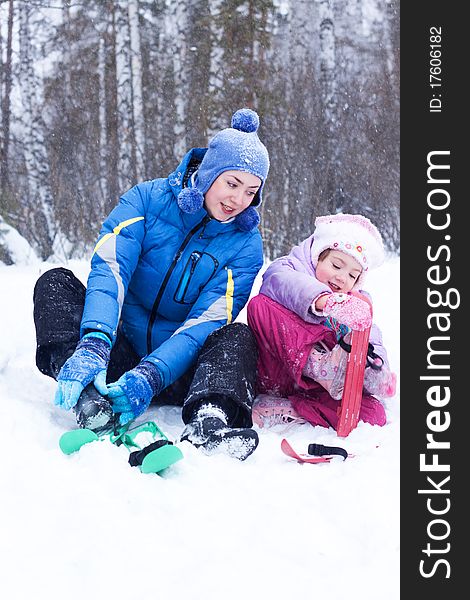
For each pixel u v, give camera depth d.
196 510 1.58
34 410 2.20
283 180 10.41
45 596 1.25
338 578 1.34
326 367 2.36
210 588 1.28
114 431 2.11
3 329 3.58
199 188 2.47
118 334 2.57
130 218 2.49
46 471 1.72
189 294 2.53
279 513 1.59
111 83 12.86
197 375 2.16
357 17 15.80
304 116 11.11
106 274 2.37
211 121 10.84
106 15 13.66
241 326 2.29
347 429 2.27
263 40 11.55
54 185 10.15
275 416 2.43
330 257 2.52
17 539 1.41
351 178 10.70
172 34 13.04
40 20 14.80
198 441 2.00
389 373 2.42
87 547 1.39
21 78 12.66
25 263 7.80
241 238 2.57
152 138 12.23
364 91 12.01
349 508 1.62
